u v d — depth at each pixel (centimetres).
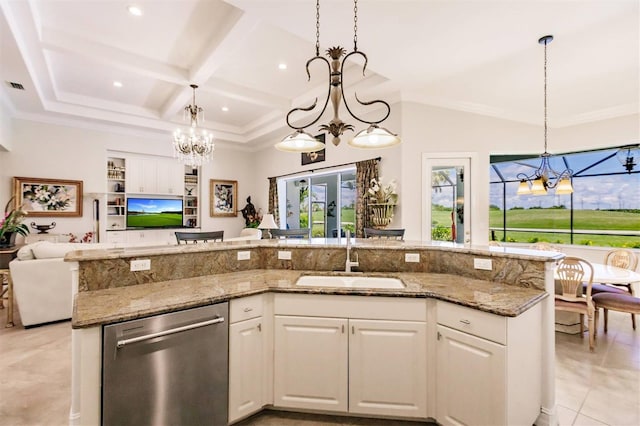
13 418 209
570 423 204
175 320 170
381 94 467
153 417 162
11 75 410
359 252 265
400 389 198
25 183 564
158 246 263
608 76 378
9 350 308
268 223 561
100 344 148
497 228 692
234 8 311
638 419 208
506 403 163
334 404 202
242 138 780
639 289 485
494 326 168
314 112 556
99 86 515
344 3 261
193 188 797
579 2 253
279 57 407
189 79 440
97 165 638
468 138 477
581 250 544
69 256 200
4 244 469
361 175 519
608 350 313
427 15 275
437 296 193
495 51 333
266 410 216
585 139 482
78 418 184
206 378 181
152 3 304
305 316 205
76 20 331
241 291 198
